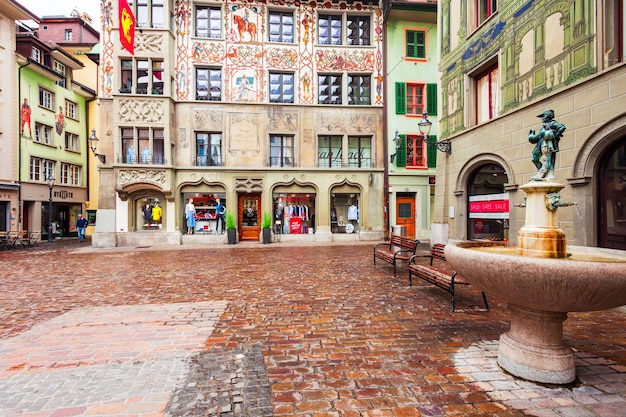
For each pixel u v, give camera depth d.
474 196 10.30
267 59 18.77
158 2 17.66
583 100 6.36
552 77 7.15
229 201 18.27
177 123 17.98
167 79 17.28
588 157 6.26
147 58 17.30
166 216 17.67
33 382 3.25
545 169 3.73
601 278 2.59
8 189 20.69
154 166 17.02
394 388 3.11
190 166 17.88
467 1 10.41
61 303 6.15
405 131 19.38
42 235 23.41
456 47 11.07
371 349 3.97
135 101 17.12
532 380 3.21
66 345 4.17
